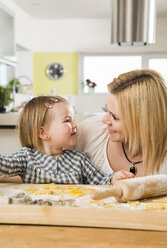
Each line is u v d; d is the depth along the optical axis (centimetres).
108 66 659
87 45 629
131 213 56
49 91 659
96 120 125
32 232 51
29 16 594
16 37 514
